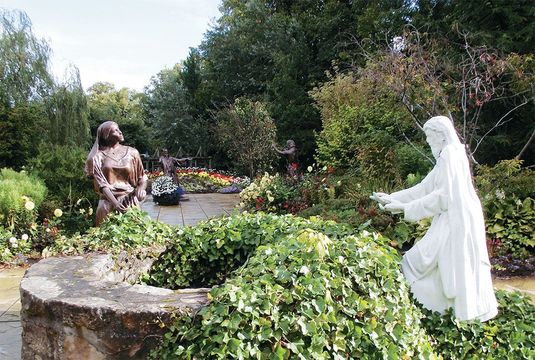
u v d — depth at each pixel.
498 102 10.66
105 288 2.99
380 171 9.79
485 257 3.19
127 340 2.57
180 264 4.32
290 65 22.14
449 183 3.16
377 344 2.69
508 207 7.55
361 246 3.20
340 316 2.70
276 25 25.36
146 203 16.20
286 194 11.02
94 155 5.47
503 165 8.23
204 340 2.40
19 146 12.68
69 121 15.12
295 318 2.49
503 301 3.59
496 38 10.92
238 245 4.18
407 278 3.33
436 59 9.55
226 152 25.08
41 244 7.92
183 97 28.38
